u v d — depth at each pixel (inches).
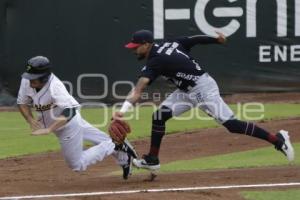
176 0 1824.6
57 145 1275.8
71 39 1820.9
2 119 1637.6
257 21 1844.2
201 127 1453.0
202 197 750.5
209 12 1833.2
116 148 848.9
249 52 1851.6
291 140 1255.5
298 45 1847.9
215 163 1035.9
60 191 810.8
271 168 966.4
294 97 1844.2
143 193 778.2
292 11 1845.5
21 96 793.6
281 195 760.3
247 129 871.1
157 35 1827.0
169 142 1279.5
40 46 1815.9
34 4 1807.3
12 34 1811.0
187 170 968.9
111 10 1819.6
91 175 957.2
